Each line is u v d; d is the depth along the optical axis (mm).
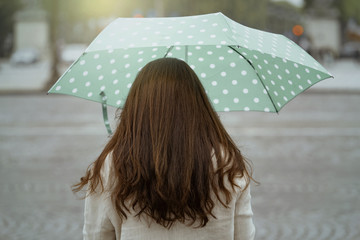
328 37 57219
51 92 2199
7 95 24484
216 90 2240
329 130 13516
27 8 56406
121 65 2254
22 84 29078
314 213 6508
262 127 14062
